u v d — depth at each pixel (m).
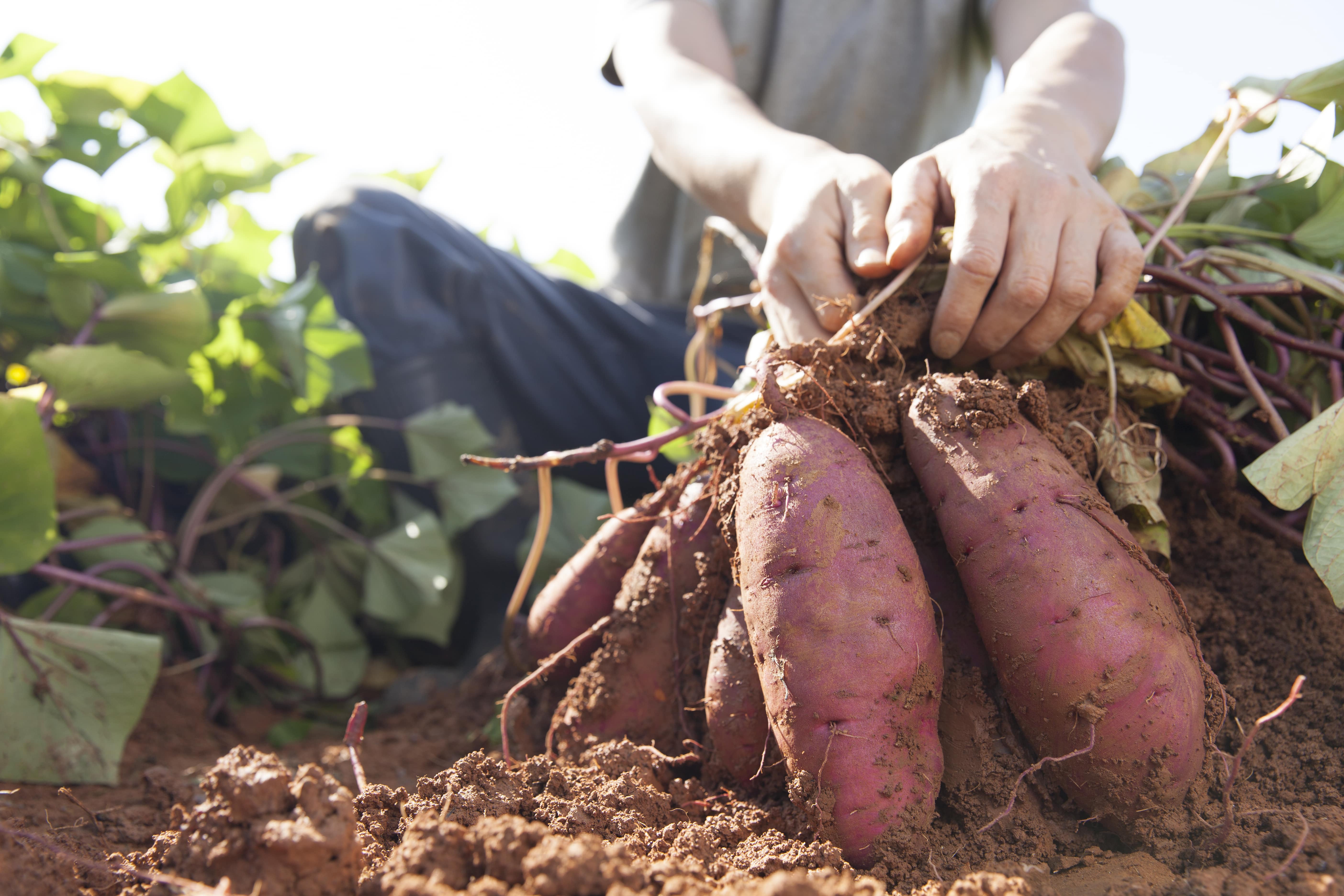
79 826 0.64
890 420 0.61
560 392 1.20
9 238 1.12
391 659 1.23
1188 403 0.69
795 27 1.15
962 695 0.58
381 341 1.15
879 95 1.14
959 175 0.64
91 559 1.05
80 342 1.00
